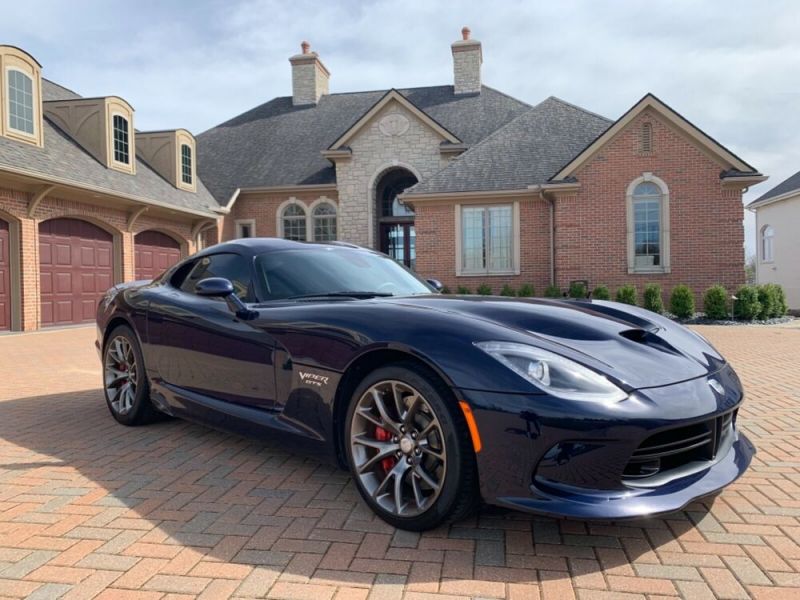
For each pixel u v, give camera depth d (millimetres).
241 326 3238
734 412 2693
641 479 2275
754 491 2896
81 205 12961
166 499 2854
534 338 2453
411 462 2465
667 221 14156
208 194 18688
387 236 19219
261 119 22562
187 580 2098
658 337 2799
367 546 2342
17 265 11500
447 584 2055
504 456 2203
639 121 14172
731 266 13945
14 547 2363
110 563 2225
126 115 14969
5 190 11086
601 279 14445
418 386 2396
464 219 15742
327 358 2748
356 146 18469
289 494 2908
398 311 2703
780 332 10914
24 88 11852
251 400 3191
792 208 22281
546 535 2426
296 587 2045
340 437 2762
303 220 19531
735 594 1980
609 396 2199
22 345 9609
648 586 2033
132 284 4684
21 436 3994
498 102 20234
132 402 4188
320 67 23141
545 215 15258
